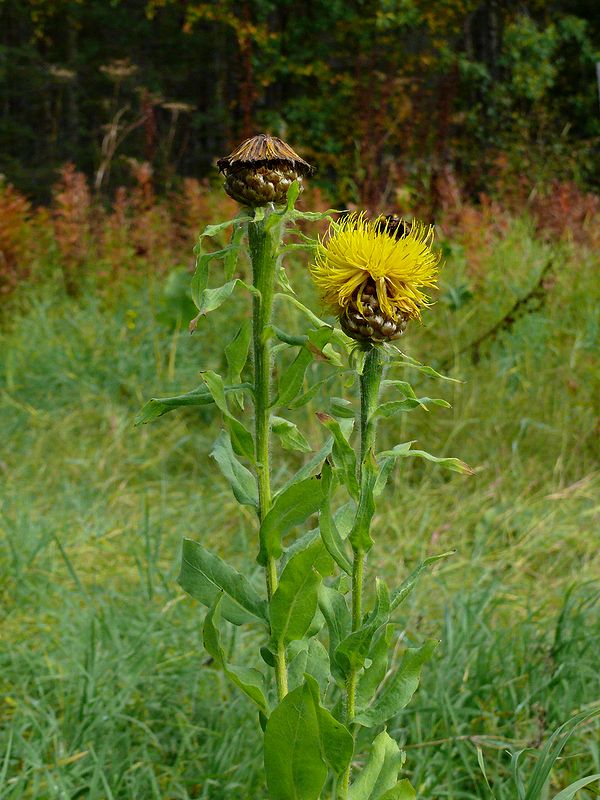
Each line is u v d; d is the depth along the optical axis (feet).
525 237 24.59
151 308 21.62
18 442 17.81
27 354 20.65
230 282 5.10
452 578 12.72
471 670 9.71
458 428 16.40
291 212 5.09
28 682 9.59
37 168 61.41
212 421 18.79
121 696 9.07
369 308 4.79
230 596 5.53
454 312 19.49
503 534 14.06
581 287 20.57
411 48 53.11
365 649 4.98
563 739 6.04
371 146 25.86
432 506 15.37
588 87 54.44
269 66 49.32
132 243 25.35
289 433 5.60
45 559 12.36
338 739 4.96
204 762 8.56
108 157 28.50
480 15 51.57
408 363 4.91
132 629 10.48
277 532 5.39
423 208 23.38
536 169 33.91
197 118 53.88
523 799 6.01
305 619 5.30
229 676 5.31
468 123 43.19
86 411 18.72
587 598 10.99
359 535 4.96
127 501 15.65
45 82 61.82
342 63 52.11
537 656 9.95
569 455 16.57
